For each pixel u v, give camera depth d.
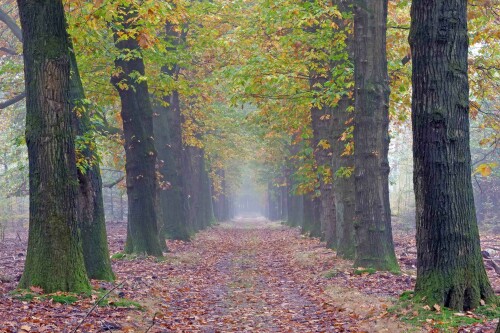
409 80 17.81
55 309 9.12
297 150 36.12
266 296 13.11
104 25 15.54
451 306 8.61
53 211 10.23
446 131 8.72
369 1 15.11
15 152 33.97
